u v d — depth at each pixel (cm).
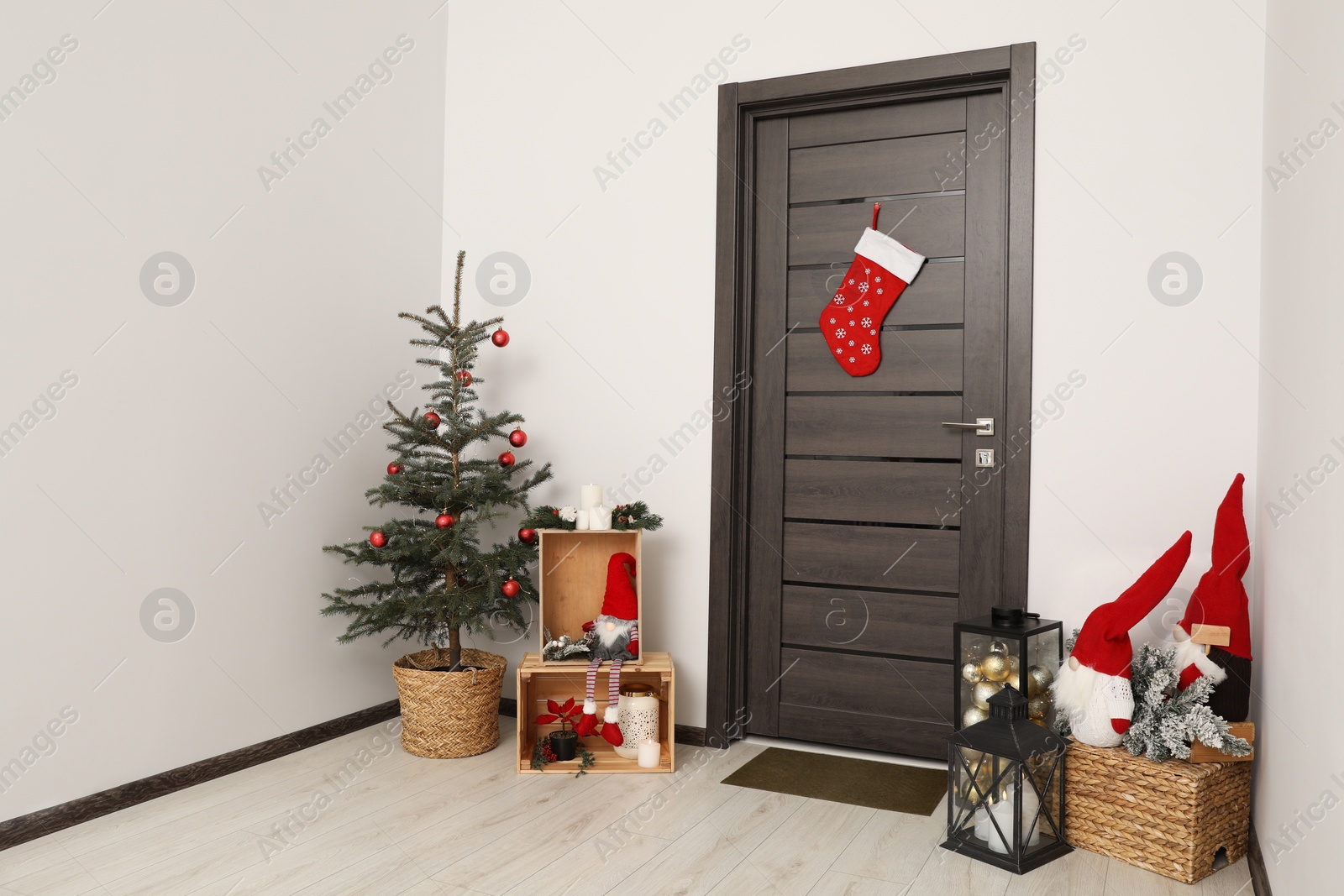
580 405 346
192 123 275
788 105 319
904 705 306
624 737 297
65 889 208
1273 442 224
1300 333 194
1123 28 273
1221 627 230
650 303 335
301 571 311
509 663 355
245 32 292
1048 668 258
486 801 264
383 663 348
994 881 218
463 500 310
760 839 240
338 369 326
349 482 331
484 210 367
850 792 275
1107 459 274
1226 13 262
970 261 298
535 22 358
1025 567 283
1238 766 231
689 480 328
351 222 332
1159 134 268
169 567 268
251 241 294
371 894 207
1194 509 263
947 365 301
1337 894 150
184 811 254
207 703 279
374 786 275
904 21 299
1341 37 165
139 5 260
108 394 252
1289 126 217
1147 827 224
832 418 317
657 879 217
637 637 299
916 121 306
